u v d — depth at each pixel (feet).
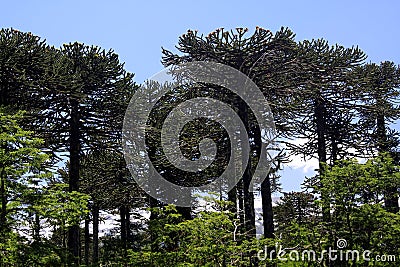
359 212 37.81
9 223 33.47
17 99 52.01
